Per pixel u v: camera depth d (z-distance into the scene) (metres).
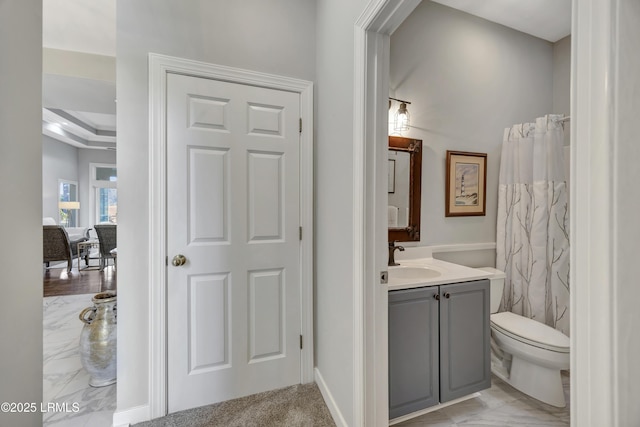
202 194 1.59
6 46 0.59
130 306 1.46
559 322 1.91
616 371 0.41
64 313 2.98
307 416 1.51
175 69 1.53
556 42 2.43
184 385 1.55
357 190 1.20
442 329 1.45
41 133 0.71
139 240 1.47
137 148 1.47
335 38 1.48
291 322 1.78
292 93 1.77
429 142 2.03
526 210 2.08
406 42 1.94
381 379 1.21
